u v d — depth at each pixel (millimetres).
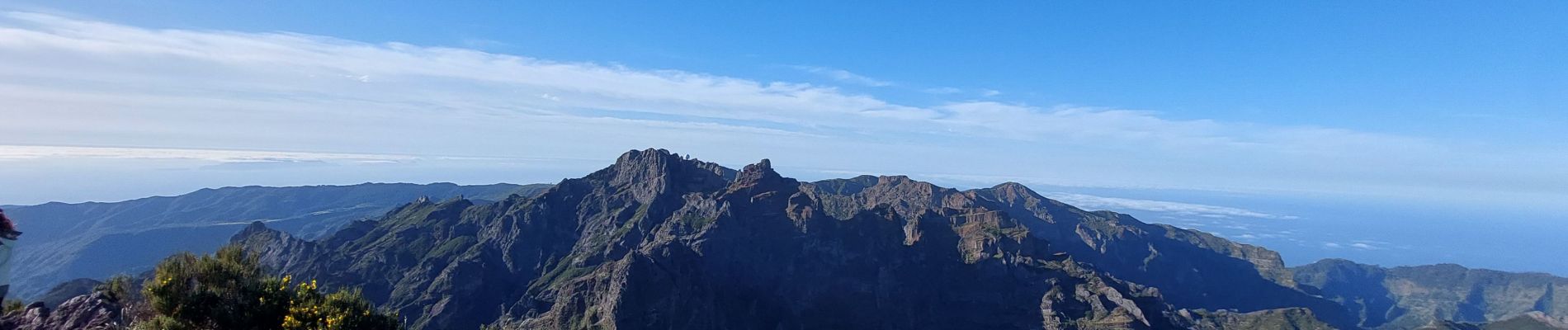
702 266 185625
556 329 155875
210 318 34750
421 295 192625
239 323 35031
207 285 35812
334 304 37625
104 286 38688
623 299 151625
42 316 35531
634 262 160125
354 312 37500
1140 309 197125
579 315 157625
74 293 126875
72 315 35125
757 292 196875
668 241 181750
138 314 35594
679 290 162375
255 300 36125
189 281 36031
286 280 38750
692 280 172000
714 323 166750
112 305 36531
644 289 156125
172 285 34875
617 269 159750
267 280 37594
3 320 34531
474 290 195750
